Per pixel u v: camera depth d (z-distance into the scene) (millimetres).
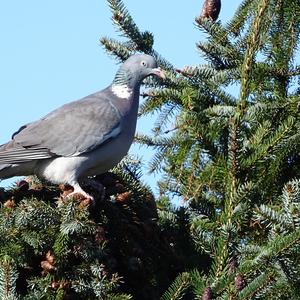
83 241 10734
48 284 10555
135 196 12148
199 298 10250
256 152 11102
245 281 10250
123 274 11453
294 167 12703
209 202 12352
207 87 12938
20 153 13000
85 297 10672
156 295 11617
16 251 10539
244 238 11969
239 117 10961
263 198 12273
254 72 12812
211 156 11727
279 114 12656
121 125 13203
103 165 13117
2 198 11562
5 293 9891
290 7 13008
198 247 11742
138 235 11797
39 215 10648
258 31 11266
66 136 12977
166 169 13062
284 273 10312
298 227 10289
